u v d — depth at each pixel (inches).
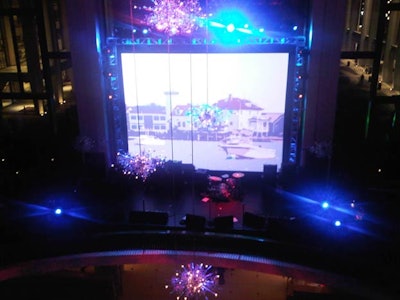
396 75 587.2
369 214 428.1
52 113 505.7
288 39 452.4
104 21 474.9
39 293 500.4
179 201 466.9
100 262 432.5
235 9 461.4
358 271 395.2
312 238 412.5
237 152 497.7
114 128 510.6
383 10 430.6
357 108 519.8
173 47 464.4
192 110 486.0
